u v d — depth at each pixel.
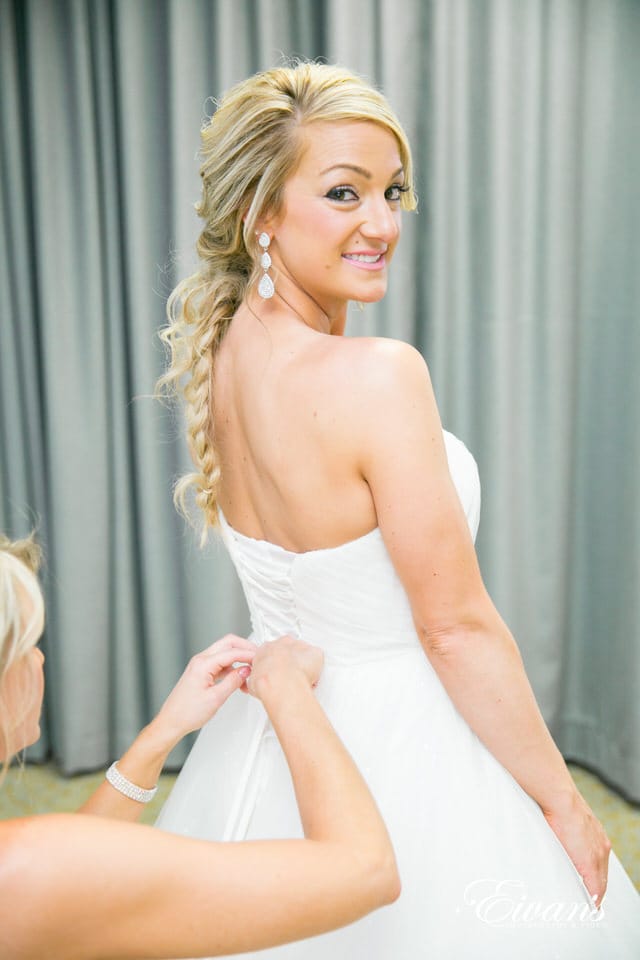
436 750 1.06
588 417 2.72
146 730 1.11
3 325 2.73
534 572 2.75
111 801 1.09
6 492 2.83
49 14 2.53
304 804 0.80
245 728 1.18
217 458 1.18
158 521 2.75
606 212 2.58
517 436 2.67
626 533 2.61
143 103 2.57
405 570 0.99
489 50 2.47
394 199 1.07
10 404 2.78
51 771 2.90
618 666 2.68
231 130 1.07
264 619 1.18
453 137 2.53
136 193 2.60
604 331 2.64
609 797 2.69
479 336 2.63
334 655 1.09
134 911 0.72
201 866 0.73
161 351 2.69
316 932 0.74
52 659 2.86
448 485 0.98
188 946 0.73
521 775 1.08
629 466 2.58
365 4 2.47
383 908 1.00
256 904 0.72
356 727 1.07
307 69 1.03
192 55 2.52
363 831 0.77
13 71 2.59
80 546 2.75
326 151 1.00
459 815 1.04
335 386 0.97
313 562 1.04
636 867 2.33
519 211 2.56
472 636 1.01
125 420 2.76
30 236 2.69
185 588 2.77
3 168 2.64
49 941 0.71
